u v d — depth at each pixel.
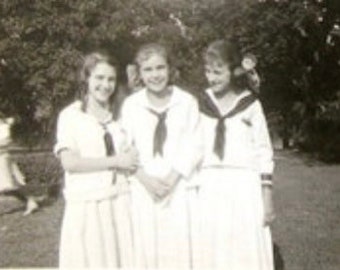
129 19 12.63
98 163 2.01
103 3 12.61
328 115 12.08
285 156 11.97
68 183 2.04
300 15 11.04
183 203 2.13
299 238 3.88
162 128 2.12
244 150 2.20
